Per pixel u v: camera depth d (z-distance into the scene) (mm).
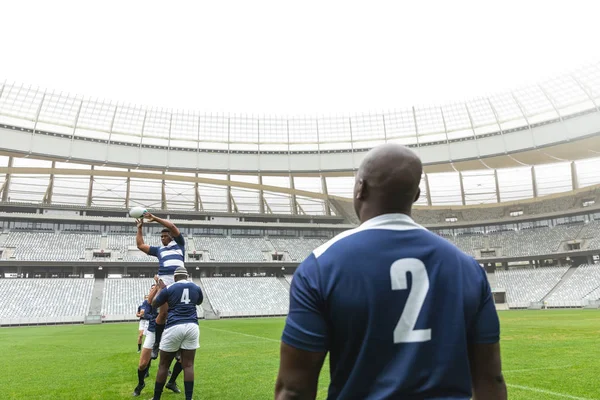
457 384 1526
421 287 1582
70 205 49219
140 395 7375
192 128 53969
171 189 53625
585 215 51906
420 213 58469
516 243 52594
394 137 55125
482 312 1717
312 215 56562
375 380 1520
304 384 1562
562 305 42188
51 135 46969
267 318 40688
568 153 49938
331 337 1623
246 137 55406
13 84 45031
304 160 55344
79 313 38469
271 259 51094
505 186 56594
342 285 1559
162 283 6891
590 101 45531
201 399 6922
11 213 45594
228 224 52938
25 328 31672
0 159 49500
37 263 41531
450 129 53219
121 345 17141
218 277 49344
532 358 10695
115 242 48062
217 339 18453
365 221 1812
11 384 8609
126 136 51312
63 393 7668
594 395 6734
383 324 1521
